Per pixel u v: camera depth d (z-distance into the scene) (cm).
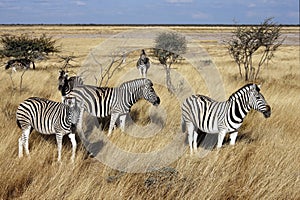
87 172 559
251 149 652
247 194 494
